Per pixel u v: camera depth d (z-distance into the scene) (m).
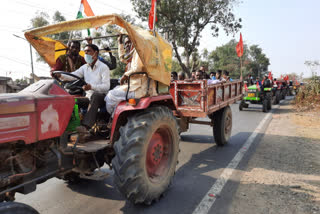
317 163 4.55
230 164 4.60
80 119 3.17
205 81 4.86
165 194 3.40
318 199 3.19
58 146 2.56
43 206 3.11
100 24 2.78
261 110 12.93
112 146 3.03
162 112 3.19
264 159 4.85
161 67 3.31
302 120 9.39
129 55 3.68
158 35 3.57
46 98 2.28
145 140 2.82
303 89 15.86
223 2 24.12
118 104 3.07
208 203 3.12
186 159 4.96
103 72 3.42
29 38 3.64
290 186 3.58
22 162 2.23
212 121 5.85
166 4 23.00
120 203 3.18
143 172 2.80
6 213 1.80
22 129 2.07
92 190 3.55
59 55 4.25
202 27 25.56
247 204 3.09
